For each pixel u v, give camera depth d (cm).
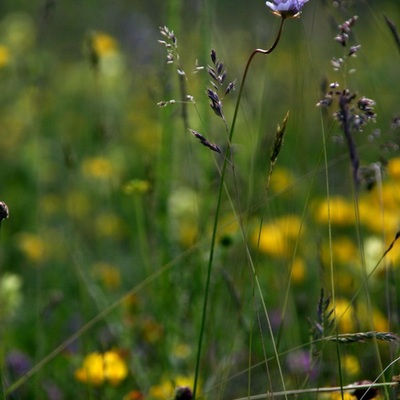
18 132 965
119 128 968
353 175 345
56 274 730
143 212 642
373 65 898
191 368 526
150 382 538
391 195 602
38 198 808
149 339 561
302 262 586
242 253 554
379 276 536
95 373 475
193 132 343
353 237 628
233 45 884
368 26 1016
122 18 1331
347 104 335
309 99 763
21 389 521
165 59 611
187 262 564
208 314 531
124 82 982
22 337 638
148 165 564
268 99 675
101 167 796
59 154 929
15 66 892
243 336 519
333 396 424
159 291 571
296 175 622
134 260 741
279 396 466
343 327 470
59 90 1084
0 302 569
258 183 592
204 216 581
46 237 788
